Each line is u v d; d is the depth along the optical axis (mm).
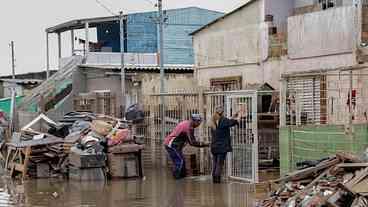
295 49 20328
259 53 22203
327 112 17594
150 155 19859
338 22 18375
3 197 14469
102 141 17703
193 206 12375
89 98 25344
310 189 10414
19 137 20000
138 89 28172
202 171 17578
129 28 38219
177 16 38406
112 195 14297
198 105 17688
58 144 18562
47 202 13586
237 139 15922
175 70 30484
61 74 31281
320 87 17828
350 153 12445
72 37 37312
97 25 37250
